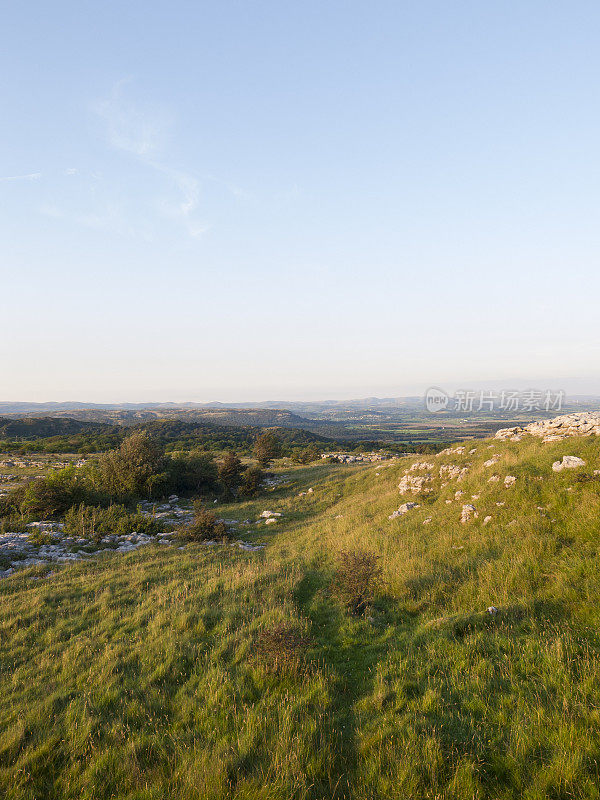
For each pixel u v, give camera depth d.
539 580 10.55
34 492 29.30
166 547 21.58
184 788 5.23
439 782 5.02
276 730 6.27
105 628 11.03
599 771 4.78
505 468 18.28
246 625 10.41
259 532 25.53
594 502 13.20
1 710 7.48
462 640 8.64
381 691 6.99
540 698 6.23
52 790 5.58
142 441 42.25
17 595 14.07
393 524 18.66
